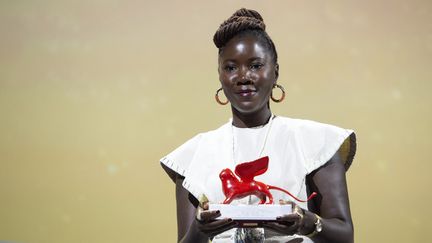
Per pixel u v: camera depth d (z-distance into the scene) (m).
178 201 4.27
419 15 9.01
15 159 9.46
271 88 4.13
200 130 9.14
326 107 8.90
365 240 8.80
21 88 9.58
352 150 4.17
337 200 3.90
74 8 9.53
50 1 9.65
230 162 4.14
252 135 4.21
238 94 4.04
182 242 3.73
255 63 4.02
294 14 9.02
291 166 4.00
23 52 9.65
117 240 9.11
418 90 8.91
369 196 8.84
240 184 3.68
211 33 9.23
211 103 9.15
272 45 4.15
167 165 4.30
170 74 9.26
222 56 4.09
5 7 9.75
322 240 3.64
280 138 4.16
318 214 3.95
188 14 9.28
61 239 9.26
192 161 4.25
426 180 8.80
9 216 9.41
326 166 4.01
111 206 9.16
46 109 9.47
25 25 9.69
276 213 3.44
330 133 4.09
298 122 4.23
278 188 3.72
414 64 8.96
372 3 9.02
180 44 9.26
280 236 3.90
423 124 8.87
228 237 3.94
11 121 9.53
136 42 9.36
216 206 3.48
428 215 8.80
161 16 9.31
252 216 3.44
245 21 4.06
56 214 9.28
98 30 9.45
